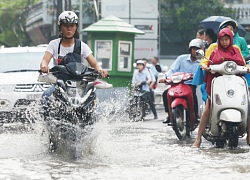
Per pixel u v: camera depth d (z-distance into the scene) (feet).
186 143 61.16
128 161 46.37
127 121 90.02
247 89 56.59
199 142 57.77
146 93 105.81
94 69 47.29
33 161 45.32
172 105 64.80
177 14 258.37
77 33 49.90
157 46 237.66
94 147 49.44
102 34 130.21
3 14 327.47
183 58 70.95
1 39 331.36
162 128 80.74
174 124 64.34
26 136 63.62
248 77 59.98
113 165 44.29
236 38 64.85
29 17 327.67
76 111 46.26
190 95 66.08
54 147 48.57
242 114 55.88
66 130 46.80
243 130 56.80
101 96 100.42
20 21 329.52
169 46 275.39
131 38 131.54
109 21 131.85
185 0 258.78
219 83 56.24
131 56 131.23
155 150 53.72
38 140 53.72
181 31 265.13
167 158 48.47
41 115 48.39
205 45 78.74
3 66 82.17
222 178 39.24
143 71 106.93
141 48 235.61
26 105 73.72
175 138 66.28
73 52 49.49
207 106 57.36
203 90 60.29
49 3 303.68
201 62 57.93
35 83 74.28
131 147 55.11
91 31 129.90
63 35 49.26
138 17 233.76
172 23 263.49
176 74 67.10
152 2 233.55
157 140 63.52
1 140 59.00
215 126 56.70
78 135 46.78
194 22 258.16
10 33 330.54
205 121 57.47
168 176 39.96
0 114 73.77
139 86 105.09
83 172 41.06
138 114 100.53
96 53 130.93
